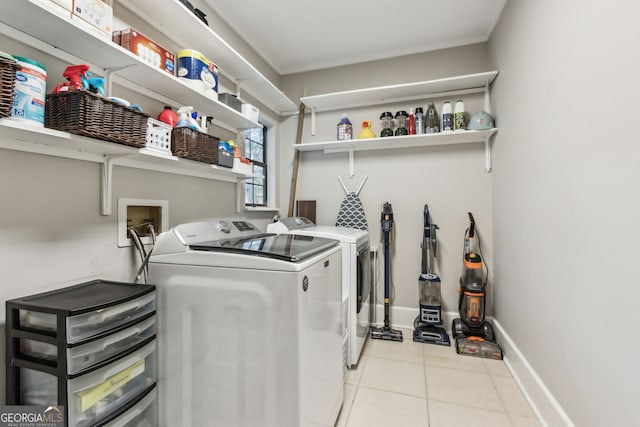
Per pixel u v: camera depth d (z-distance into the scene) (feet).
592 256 3.60
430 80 8.56
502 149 7.14
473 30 7.95
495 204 7.82
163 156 4.31
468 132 7.70
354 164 9.52
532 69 5.31
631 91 2.92
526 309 5.72
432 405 5.32
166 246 3.97
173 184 5.47
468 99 8.46
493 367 6.64
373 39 8.30
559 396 4.42
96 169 4.09
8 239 3.18
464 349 7.23
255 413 3.46
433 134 7.96
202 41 5.74
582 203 3.81
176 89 4.91
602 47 3.38
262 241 4.55
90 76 3.46
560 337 4.39
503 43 6.94
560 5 4.32
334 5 6.89
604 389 3.36
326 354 4.25
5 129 2.69
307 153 9.97
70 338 2.77
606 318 3.33
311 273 3.68
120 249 4.44
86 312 2.86
